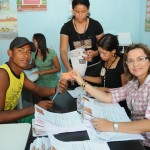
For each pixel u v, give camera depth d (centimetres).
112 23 304
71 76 152
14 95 150
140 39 298
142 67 123
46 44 304
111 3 297
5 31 307
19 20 304
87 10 197
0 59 315
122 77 164
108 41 165
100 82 187
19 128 109
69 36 217
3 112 128
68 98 150
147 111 109
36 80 262
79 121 110
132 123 104
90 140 93
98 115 117
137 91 128
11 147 92
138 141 94
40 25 306
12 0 298
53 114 118
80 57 163
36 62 285
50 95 161
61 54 210
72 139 96
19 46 135
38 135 99
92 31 213
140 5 295
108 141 94
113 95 141
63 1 296
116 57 173
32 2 297
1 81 133
